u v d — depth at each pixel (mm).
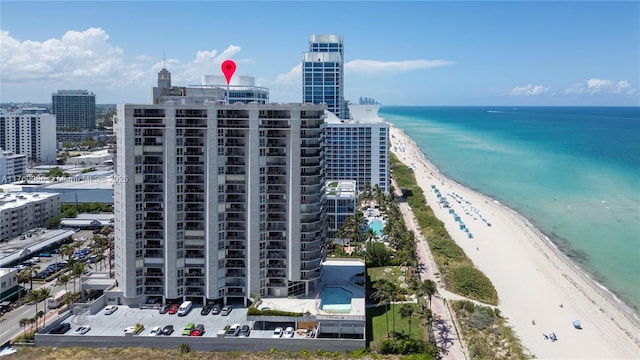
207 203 167625
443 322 169250
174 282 169750
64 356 143625
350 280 189125
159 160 166250
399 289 189875
